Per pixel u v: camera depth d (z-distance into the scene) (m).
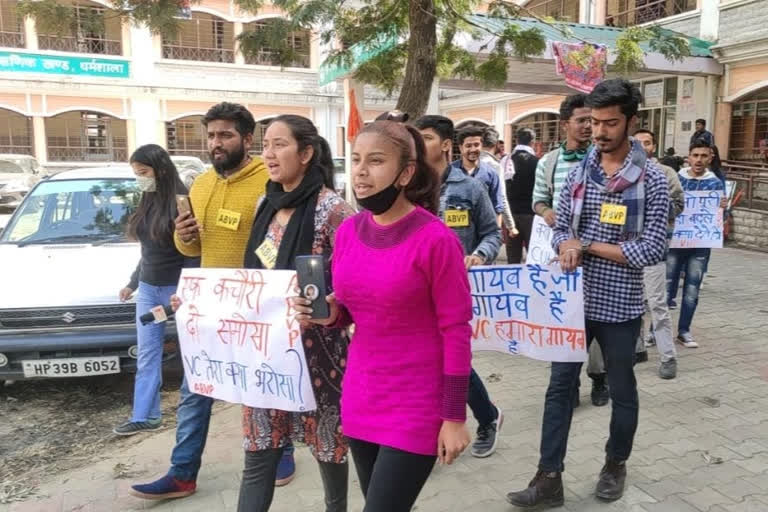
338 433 2.59
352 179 2.12
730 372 5.05
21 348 4.52
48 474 3.87
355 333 2.20
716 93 14.99
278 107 27.22
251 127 3.29
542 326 3.13
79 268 5.01
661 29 6.78
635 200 2.92
